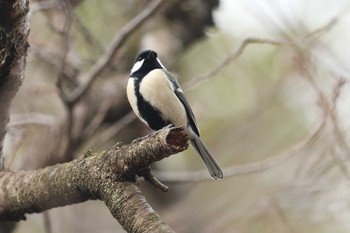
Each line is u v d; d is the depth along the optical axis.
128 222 5.52
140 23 9.19
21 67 6.57
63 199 6.35
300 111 12.30
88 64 11.26
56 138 9.88
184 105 8.82
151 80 8.54
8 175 6.92
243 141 12.52
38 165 9.69
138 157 5.74
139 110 8.78
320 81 9.73
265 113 12.62
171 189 11.91
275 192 10.45
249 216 10.84
